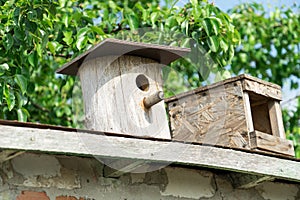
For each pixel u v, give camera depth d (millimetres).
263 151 6613
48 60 12141
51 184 5887
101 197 6109
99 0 11664
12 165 5750
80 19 9430
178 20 8477
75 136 5484
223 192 6801
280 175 6465
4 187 5668
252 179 6695
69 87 11977
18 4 8250
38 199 5793
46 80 12133
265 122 7156
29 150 5270
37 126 5340
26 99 8258
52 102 12008
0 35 8531
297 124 13945
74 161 6062
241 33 13727
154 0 12500
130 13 9430
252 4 14008
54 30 9023
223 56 8578
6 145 5176
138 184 6344
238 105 6836
